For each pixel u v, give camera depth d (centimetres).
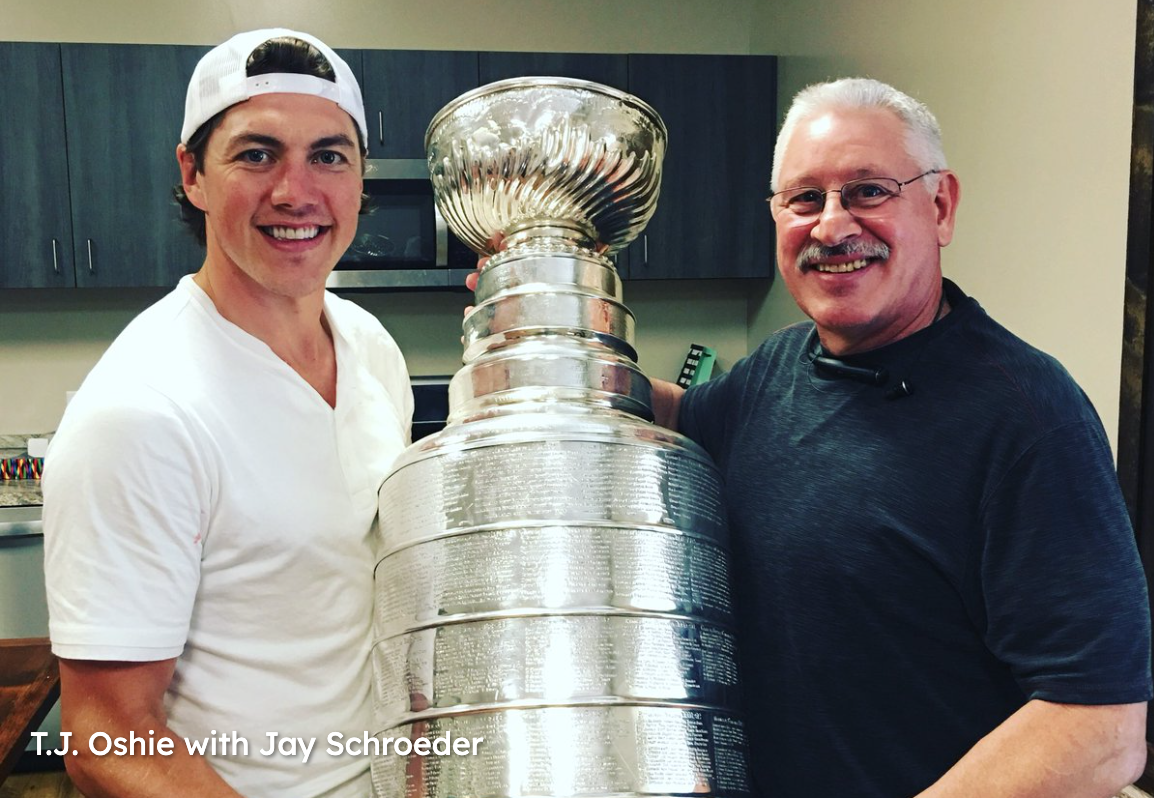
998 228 181
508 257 92
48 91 263
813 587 95
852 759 93
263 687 87
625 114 92
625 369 90
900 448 92
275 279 88
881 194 94
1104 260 151
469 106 92
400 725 77
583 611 74
